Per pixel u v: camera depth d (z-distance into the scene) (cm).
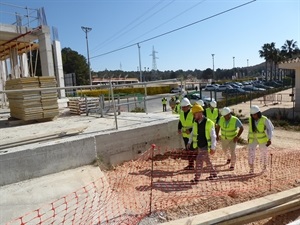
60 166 552
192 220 351
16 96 864
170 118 803
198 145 558
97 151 609
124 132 657
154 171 602
